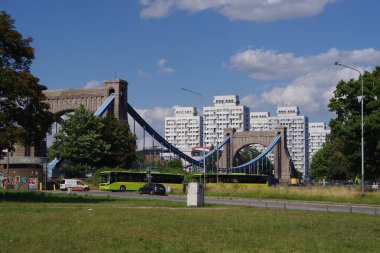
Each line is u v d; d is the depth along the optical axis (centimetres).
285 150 18925
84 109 11112
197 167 15400
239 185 9325
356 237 2570
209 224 2988
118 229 2688
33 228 2695
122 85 13212
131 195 7394
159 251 2059
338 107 7569
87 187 9288
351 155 7706
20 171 9531
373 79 7494
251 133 19212
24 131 5078
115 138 11244
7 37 5062
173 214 3606
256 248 2177
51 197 5778
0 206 4269
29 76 5172
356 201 5928
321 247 2233
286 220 3294
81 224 2902
